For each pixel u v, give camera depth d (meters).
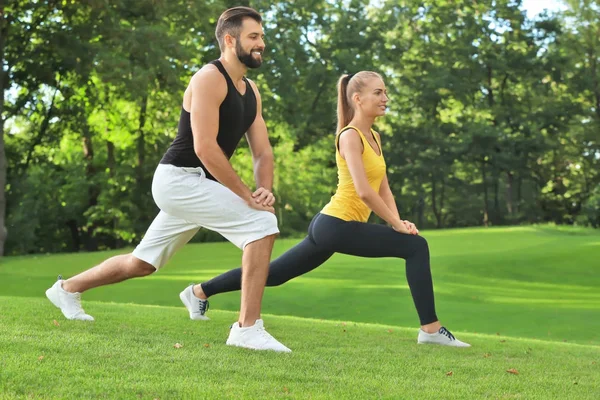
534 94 54.94
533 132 52.97
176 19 36.06
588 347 7.10
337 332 6.32
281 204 45.09
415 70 54.47
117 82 30.08
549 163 55.97
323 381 3.94
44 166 41.00
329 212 6.08
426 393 3.80
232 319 6.66
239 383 3.73
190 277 16.20
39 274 17.52
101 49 30.17
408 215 60.28
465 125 53.25
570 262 20.61
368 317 12.06
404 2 54.59
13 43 30.66
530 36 53.88
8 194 35.50
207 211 5.01
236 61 4.98
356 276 16.62
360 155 5.97
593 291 16.62
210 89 4.89
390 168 53.25
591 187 53.16
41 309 6.11
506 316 12.01
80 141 42.50
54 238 47.06
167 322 6.06
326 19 50.56
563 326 11.09
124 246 44.19
